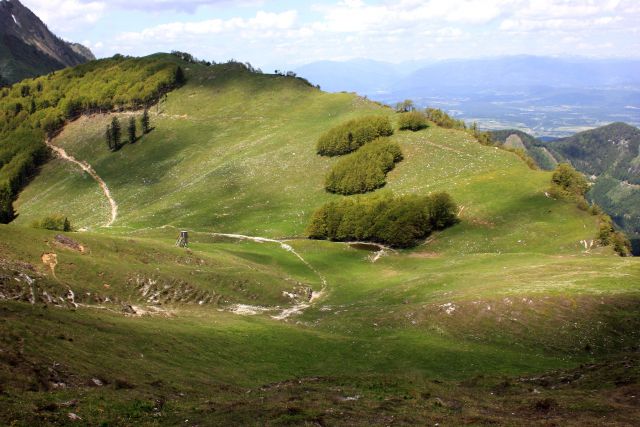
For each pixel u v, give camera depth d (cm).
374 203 12162
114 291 6194
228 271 8200
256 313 7131
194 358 4428
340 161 15912
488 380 4238
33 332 3606
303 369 4825
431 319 6200
